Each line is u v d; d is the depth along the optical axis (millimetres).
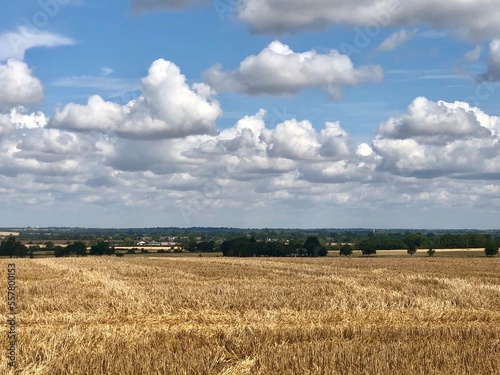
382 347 13109
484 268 56031
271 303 23438
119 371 11344
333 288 29281
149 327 18625
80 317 20750
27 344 13750
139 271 46344
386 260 77125
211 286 30766
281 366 11648
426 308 22984
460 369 11336
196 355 12547
